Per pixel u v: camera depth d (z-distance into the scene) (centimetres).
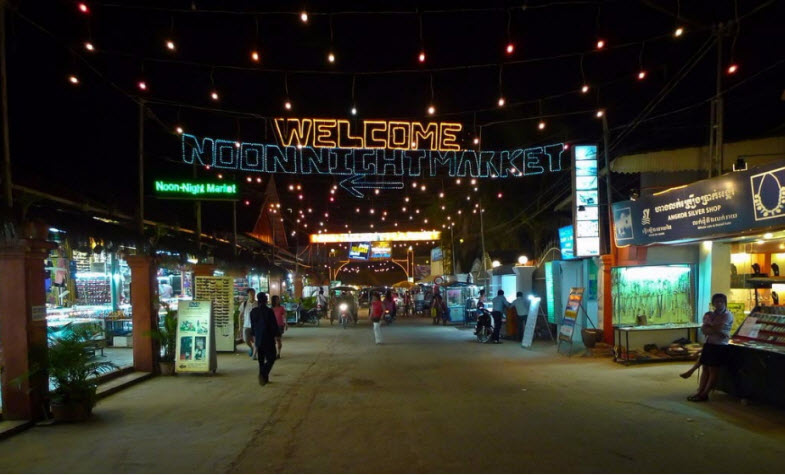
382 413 821
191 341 1220
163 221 1476
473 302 2739
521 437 676
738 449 622
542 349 1616
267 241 2967
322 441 674
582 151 1464
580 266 1678
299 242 4525
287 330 2484
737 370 868
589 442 651
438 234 3862
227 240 2123
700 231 1052
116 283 1622
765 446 633
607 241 1747
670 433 689
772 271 1315
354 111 1230
